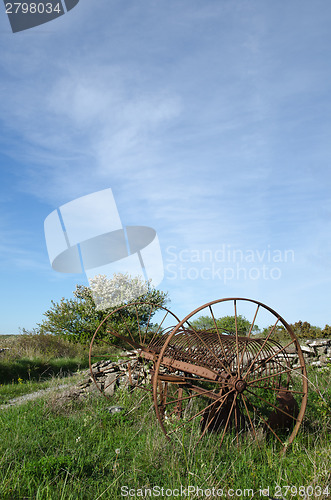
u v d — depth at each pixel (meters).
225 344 5.18
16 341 15.81
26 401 7.47
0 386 10.70
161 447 4.30
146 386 6.91
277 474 3.82
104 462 4.09
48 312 17.94
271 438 4.70
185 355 5.32
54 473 3.64
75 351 15.90
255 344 5.33
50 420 5.59
